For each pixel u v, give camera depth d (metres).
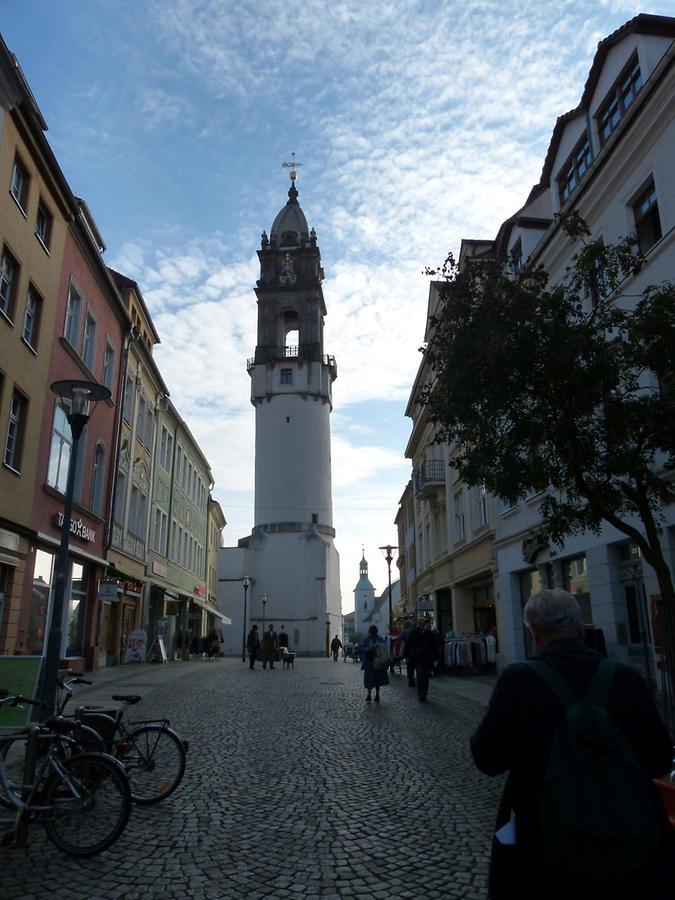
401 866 5.02
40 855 5.25
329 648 65.19
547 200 20.02
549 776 2.27
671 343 8.47
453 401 9.41
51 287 19.14
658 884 2.24
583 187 15.11
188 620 45.69
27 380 17.52
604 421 8.79
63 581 8.63
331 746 9.75
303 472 67.38
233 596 65.50
